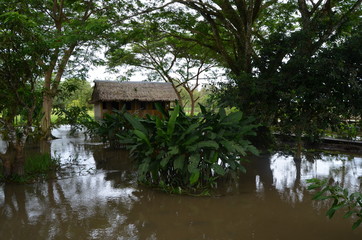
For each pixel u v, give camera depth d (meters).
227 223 3.36
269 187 4.83
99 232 3.12
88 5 10.27
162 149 4.55
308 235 3.05
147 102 20.06
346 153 7.81
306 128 6.54
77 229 3.19
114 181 5.22
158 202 4.09
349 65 5.68
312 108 6.27
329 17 6.61
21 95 5.21
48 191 4.62
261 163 6.72
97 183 5.08
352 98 5.79
